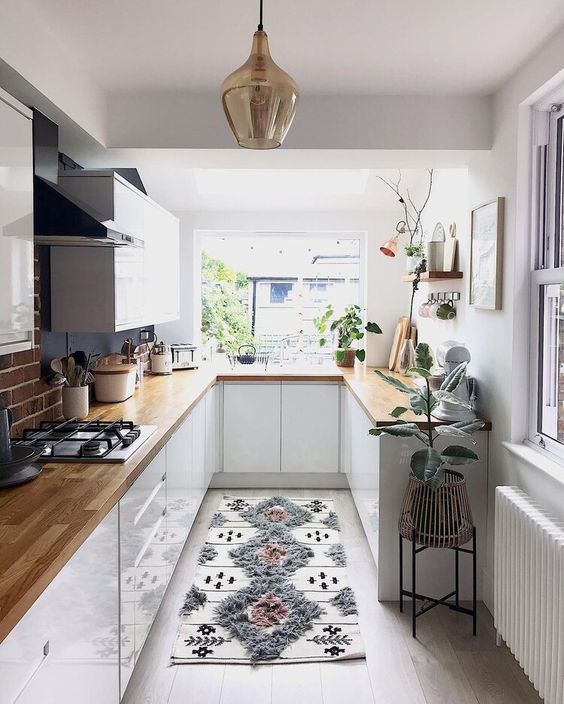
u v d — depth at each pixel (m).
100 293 3.23
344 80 3.00
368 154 3.33
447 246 4.06
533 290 2.78
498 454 3.00
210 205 5.26
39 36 2.38
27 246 2.14
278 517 4.24
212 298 5.66
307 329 5.71
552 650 2.07
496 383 3.03
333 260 5.63
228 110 1.62
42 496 1.97
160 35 2.51
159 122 3.24
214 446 4.82
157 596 2.75
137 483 2.36
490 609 3.07
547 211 2.78
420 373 2.88
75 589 1.67
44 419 3.08
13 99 1.99
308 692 2.43
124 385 3.70
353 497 4.34
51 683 1.50
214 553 3.64
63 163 3.38
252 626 2.86
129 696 2.39
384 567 3.16
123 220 3.38
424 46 2.59
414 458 2.71
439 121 3.22
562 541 2.03
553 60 2.47
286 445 4.90
